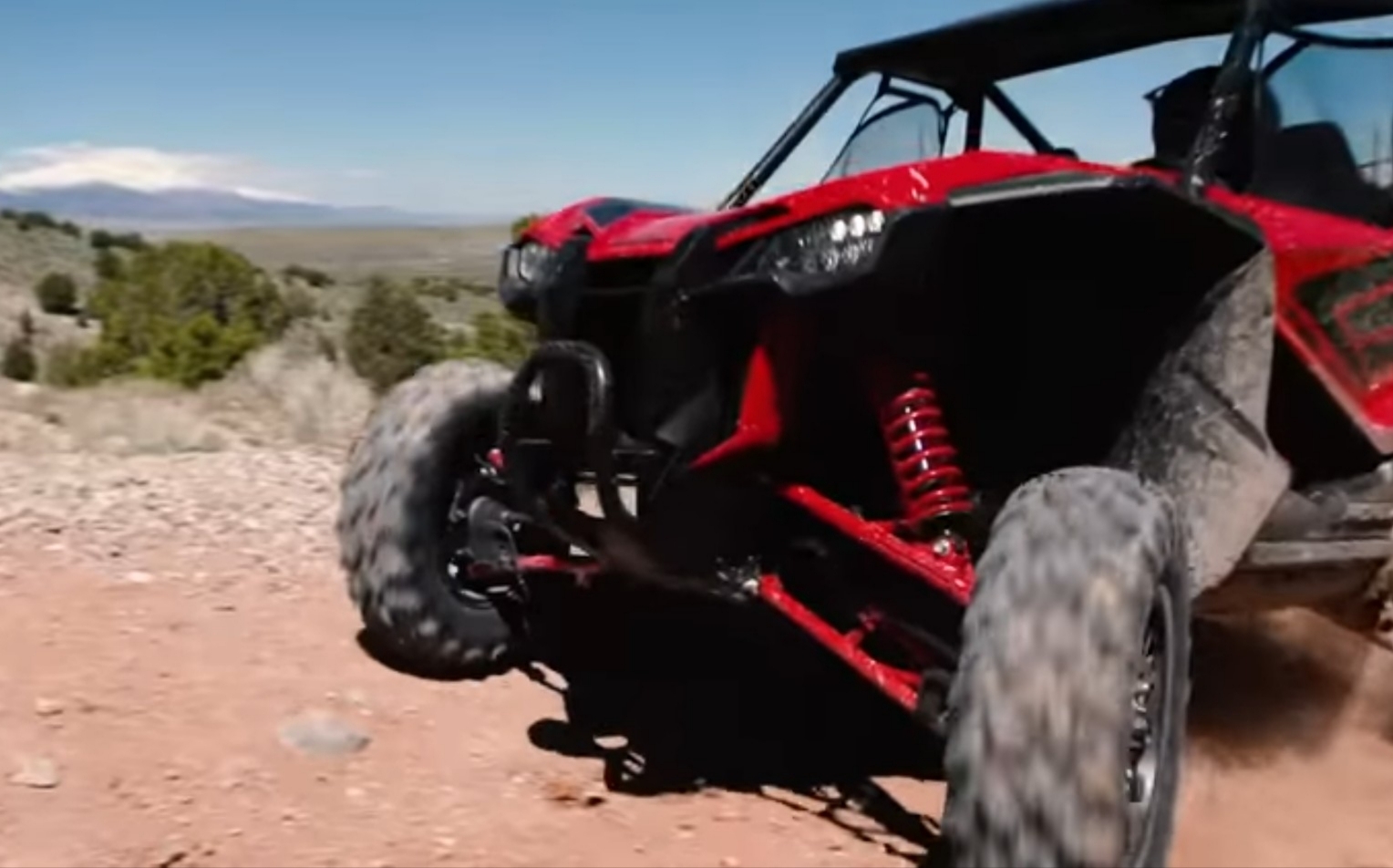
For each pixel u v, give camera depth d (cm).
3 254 7406
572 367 369
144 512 642
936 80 546
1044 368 407
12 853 313
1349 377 428
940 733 328
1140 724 304
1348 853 397
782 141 523
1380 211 473
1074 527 297
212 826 339
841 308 359
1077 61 516
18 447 1009
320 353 2345
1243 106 425
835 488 398
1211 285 371
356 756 393
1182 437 374
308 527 645
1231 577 408
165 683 419
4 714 380
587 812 376
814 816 391
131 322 2369
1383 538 449
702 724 454
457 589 462
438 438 450
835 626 408
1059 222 360
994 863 274
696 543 381
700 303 357
